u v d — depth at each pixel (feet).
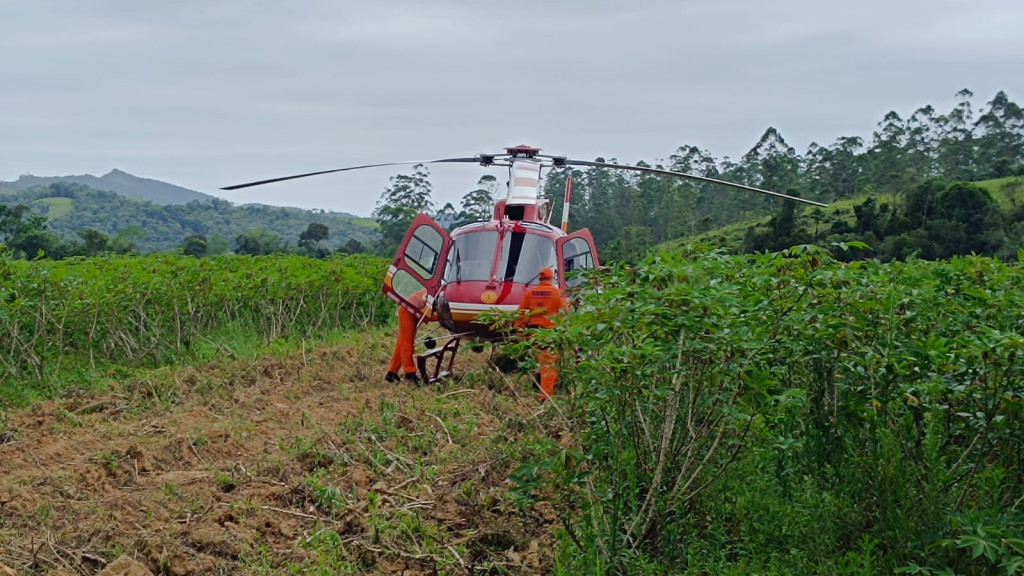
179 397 36.06
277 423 32.53
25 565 19.10
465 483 26.02
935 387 19.48
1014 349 18.83
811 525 19.98
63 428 30.76
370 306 62.13
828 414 22.17
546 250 41.22
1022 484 20.49
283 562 20.79
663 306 19.71
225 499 24.41
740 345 19.26
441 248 40.93
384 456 28.66
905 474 19.74
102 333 46.03
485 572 21.22
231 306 54.44
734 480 22.29
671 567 20.01
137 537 20.90
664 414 20.72
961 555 18.47
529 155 49.16
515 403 36.17
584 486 21.36
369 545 21.72
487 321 25.43
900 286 22.67
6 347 40.68
